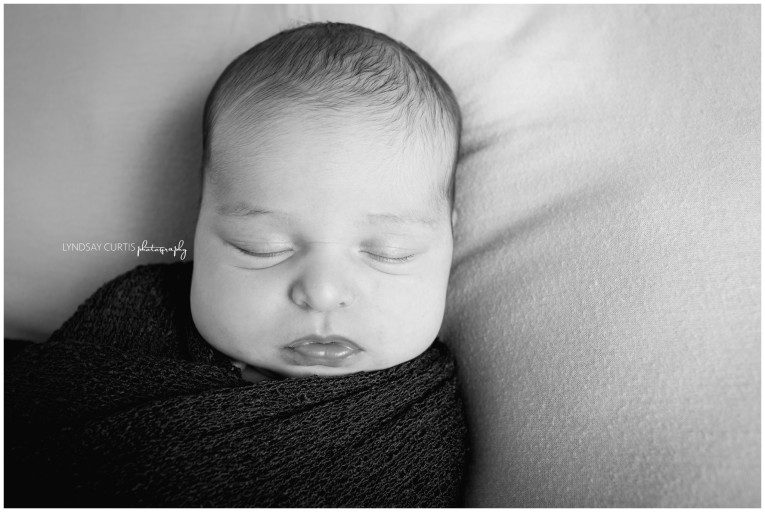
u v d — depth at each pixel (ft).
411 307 1.91
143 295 2.17
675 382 1.51
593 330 1.73
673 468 1.43
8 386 1.87
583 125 2.14
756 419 1.39
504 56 2.43
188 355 2.06
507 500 1.72
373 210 1.81
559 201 2.06
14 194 2.57
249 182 1.83
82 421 1.76
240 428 1.73
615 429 1.56
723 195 1.71
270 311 1.85
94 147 2.57
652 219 1.77
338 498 1.73
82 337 2.07
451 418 1.96
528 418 1.77
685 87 2.00
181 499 1.65
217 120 1.96
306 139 1.81
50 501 1.66
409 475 1.82
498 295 2.04
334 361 1.90
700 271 1.62
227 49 2.62
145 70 2.61
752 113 1.83
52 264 2.56
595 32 2.32
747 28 2.02
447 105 2.08
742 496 1.33
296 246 1.84
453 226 2.26
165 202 2.55
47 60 2.64
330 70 1.92
